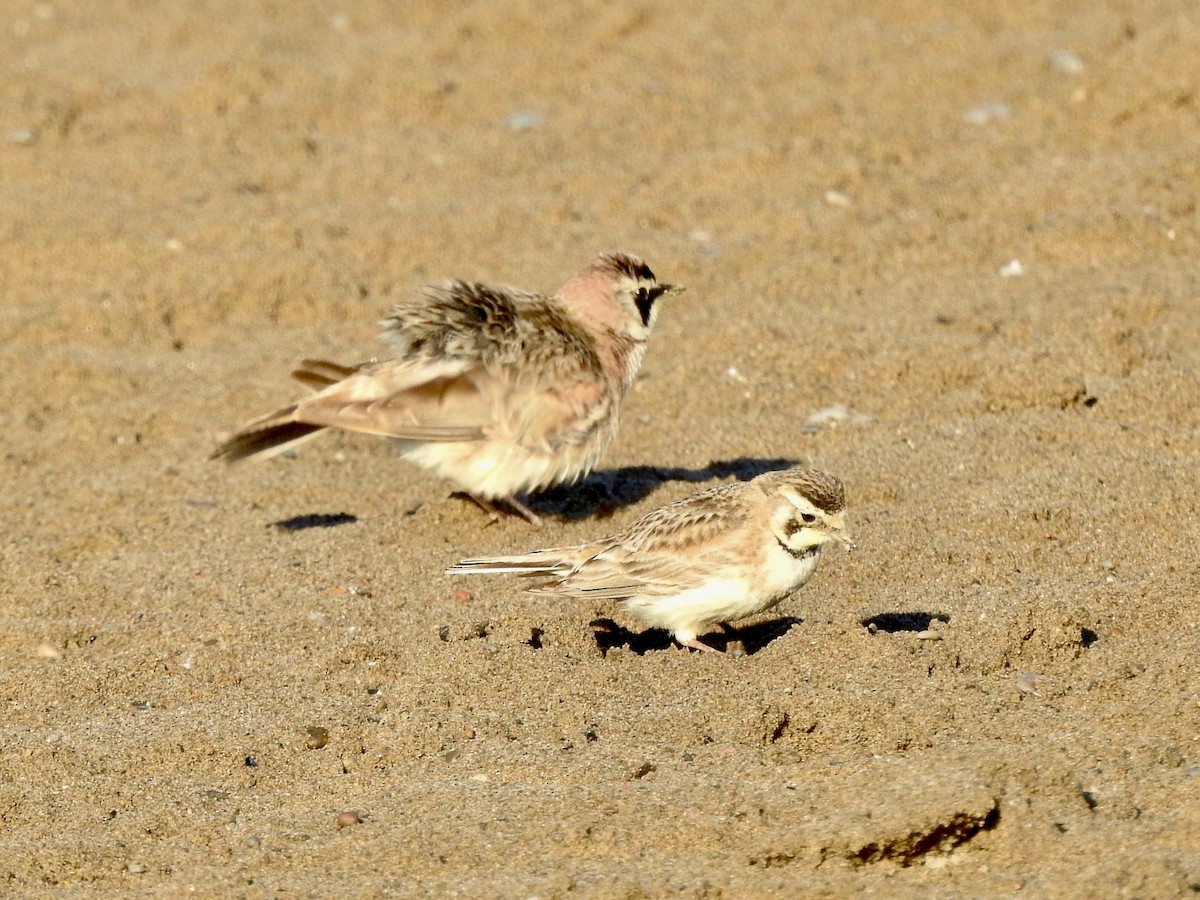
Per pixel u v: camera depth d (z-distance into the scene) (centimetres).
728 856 881
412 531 1356
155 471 1520
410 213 2067
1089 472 1367
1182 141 2109
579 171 2167
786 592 1102
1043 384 1527
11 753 1048
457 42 2592
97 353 1792
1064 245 1864
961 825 874
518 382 1305
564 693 1067
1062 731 980
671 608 1111
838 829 880
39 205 2123
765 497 1097
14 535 1395
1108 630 1109
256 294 1894
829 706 1009
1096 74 2291
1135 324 1673
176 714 1093
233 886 891
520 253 1948
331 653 1152
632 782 959
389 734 1039
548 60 2500
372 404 1291
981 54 2408
